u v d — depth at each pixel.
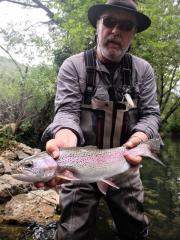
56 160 0.62
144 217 0.92
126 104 0.82
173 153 3.25
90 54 0.83
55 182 0.63
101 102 0.81
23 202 1.33
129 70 0.84
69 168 0.63
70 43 3.49
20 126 2.78
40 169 0.60
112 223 1.23
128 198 0.88
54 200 1.36
